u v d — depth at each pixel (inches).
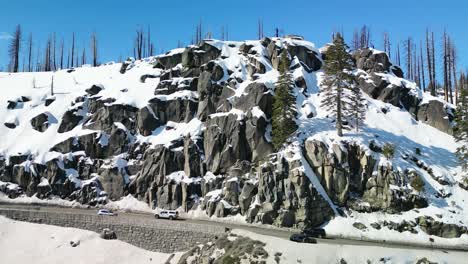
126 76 4190.5
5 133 3663.9
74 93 4035.4
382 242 2319.1
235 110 3174.2
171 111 3494.1
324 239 2274.9
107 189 3149.6
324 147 2770.7
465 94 2847.0
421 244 2327.8
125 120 3474.4
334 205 2623.0
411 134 3176.7
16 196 3201.3
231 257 1857.8
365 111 3280.0
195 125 3294.8
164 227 2278.5
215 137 3078.2
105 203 3090.6
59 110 3836.1
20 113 3892.7
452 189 2691.9
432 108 3393.2
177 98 3501.5
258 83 3203.7
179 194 2982.3
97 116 3565.5
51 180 3223.4
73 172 3270.2
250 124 3031.5
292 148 2790.4
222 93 3425.2
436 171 2778.1
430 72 4495.6
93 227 2412.6
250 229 2440.9
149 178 3107.8
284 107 2906.0
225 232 2139.5
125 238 2337.6
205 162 3056.1
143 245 2293.3
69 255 2236.7
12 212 2522.1
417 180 2635.3
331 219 2541.8
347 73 3024.1
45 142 3494.1
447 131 3260.3
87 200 3110.2
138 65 4382.4
